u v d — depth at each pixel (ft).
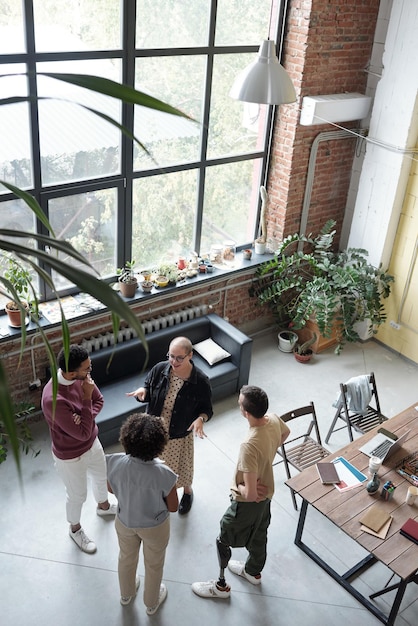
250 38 20.07
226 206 22.29
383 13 21.09
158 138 19.25
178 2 17.84
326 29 20.20
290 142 21.61
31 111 16.24
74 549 15.06
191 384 14.55
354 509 13.85
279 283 22.70
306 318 21.93
